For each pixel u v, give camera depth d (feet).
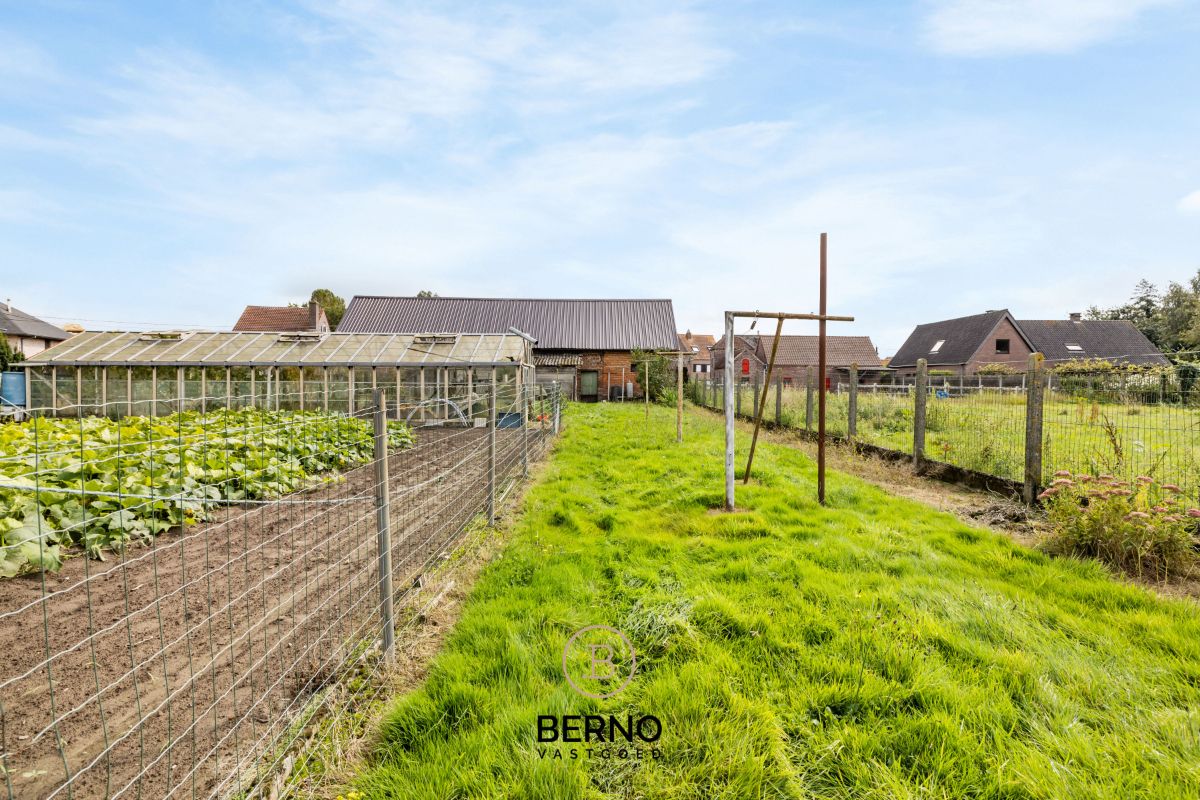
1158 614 11.43
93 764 6.87
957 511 20.49
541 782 7.19
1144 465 18.61
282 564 14.99
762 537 16.55
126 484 17.53
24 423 28.37
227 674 9.67
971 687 8.96
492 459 18.01
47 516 15.23
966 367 123.44
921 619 11.13
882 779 7.28
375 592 13.15
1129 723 8.23
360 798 7.06
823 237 20.97
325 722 8.33
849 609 11.69
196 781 7.21
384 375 61.57
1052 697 8.66
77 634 11.03
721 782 7.29
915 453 27.73
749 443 34.88
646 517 18.97
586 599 12.60
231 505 20.54
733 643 10.49
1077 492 15.87
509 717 8.34
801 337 149.18
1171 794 6.81
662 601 12.10
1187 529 14.58
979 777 7.31
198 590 13.20
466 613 11.78
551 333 109.60
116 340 63.93
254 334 66.85
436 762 7.57
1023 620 11.25
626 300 118.21
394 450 36.45
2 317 115.85
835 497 21.24
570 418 57.82
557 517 18.79
